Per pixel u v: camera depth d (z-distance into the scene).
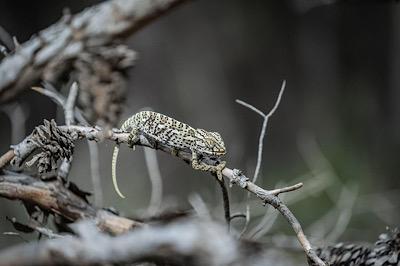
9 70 1.51
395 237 1.24
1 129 2.61
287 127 3.30
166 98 3.16
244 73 3.30
